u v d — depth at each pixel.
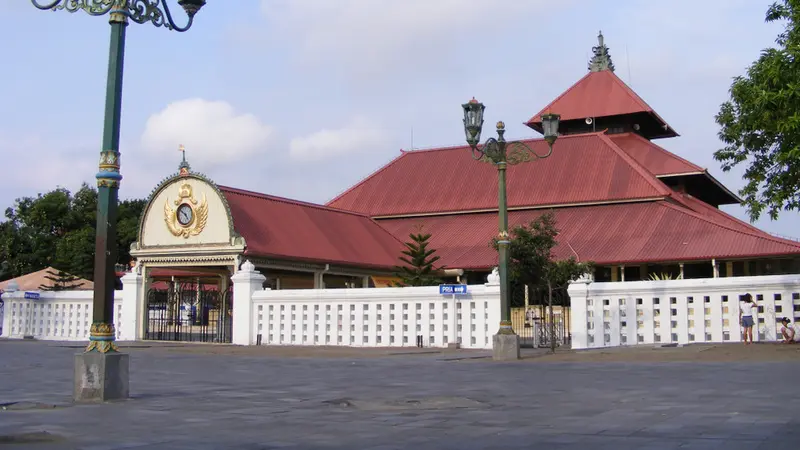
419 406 11.98
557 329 39.31
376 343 31.91
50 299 39.72
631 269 54.03
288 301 33.78
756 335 25.39
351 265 47.47
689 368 18.02
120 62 14.05
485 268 52.38
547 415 10.79
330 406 12.11
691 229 50.78
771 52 24.27
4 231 80.88
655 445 8.19
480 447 8.33
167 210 43.22
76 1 14.15
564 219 57.09
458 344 30.45
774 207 25.77
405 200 64.50
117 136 13.94
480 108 25.23
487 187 63.00
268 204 47.06
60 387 15.48
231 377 17.75
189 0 15.04
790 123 22.55
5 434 9.22
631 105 68.69
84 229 76.12
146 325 41.09
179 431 9.63
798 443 8.16
